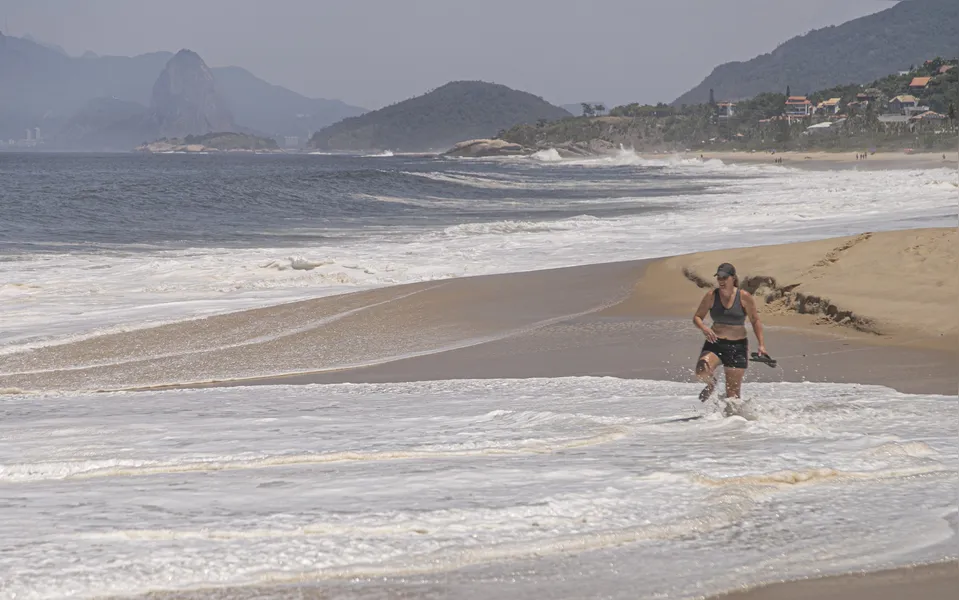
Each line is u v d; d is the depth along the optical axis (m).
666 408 16.58
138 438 14.47
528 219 77.62
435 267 43.00
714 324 16.20
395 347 25.89
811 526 9.51
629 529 9.24
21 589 7.55
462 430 14.68
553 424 14.91
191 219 75.25
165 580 7.85
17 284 38.19
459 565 8.34
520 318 29.30
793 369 20.81
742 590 7.82
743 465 11.82
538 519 9.58
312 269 41.69
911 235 30.55
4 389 21.14
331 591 7.70
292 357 24.89
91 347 26.38
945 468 11.87
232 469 12.27
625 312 29.53
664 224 63.56
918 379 19.36
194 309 32.38
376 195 103.62
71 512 9.92
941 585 7.93
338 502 10.23
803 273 29.66
